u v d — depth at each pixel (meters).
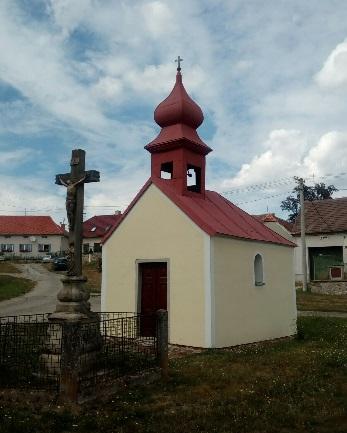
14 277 41.25
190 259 14.10
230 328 14.23
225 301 14.12
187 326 13.91
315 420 7.32
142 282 15.30
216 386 9.27
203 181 16.95
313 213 41.03
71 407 7.60
